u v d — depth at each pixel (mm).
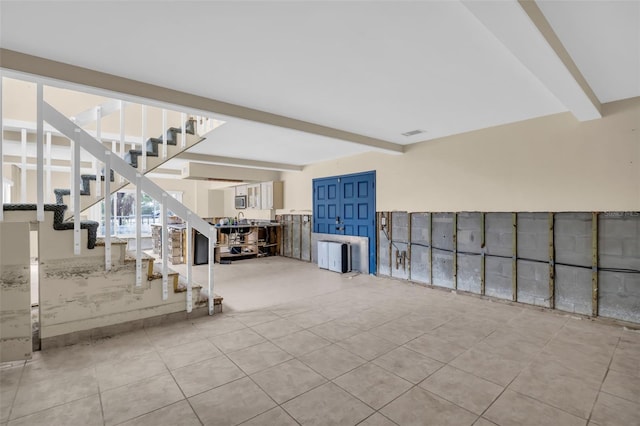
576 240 3795
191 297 3732
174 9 1859
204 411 2066
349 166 6684
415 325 3559
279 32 2121
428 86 3037
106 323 3268
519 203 4230
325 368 2613
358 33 2133
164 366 2645
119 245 3324
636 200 3387
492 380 2428
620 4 1852
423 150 5297
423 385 2365
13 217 2900
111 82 2746
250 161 7180
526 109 3742
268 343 3094
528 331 3373
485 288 4590
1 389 2301
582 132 3715
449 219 4977
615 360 2725
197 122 4727
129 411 2066
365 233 6367
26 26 2018
